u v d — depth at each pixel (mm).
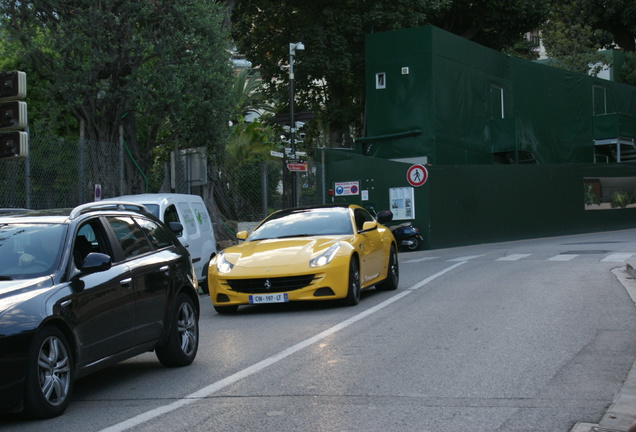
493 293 14516
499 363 8336
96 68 23109
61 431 6223
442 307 12922
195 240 17734
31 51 23203
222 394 7387
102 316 7441
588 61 57250
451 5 46219
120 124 24000
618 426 5809
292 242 13672
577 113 47562
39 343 6473
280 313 13242
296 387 7527
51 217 7816
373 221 15867
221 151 28062
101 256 7320
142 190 25672
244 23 44688
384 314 12367
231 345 10234
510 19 47719
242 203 34750
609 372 7727
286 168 30297
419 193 33812
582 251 24547
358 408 6621
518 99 42906
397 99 37906
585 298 13234
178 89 23281
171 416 6621
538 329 10383
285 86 46250
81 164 20062
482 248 31734
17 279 6992
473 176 36219
